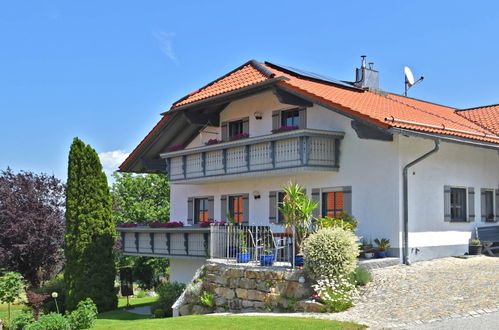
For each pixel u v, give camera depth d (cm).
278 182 2028
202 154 2166
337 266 1328
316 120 1922
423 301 1238
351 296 1315
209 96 2055
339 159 1844
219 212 2295
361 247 1684
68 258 2261
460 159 1908
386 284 1418
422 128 1641
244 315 1327
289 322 1145
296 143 1795
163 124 2366
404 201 1691
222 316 1315
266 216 2070
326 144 1820
